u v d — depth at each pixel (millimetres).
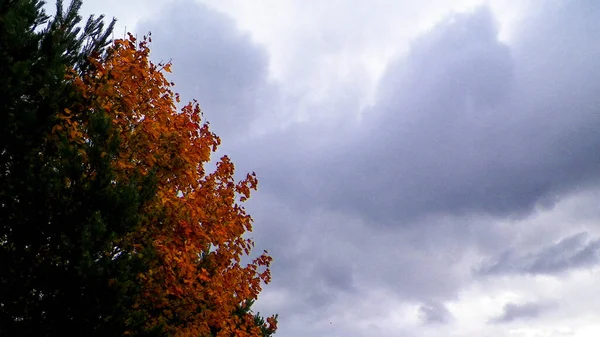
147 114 12391
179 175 12586
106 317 9445
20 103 10375
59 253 9258
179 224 12055
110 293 9188
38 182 9484
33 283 9266
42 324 8977
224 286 13109
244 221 13914
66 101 11328
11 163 10477
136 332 10039
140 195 10656
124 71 12070
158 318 11461
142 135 11859
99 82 12031
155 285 11523
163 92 12898
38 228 9500
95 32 13891
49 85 10836
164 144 12398
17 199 9812
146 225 11586
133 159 12094
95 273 8969
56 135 10961
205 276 12258
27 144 10422
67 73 11906
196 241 12211
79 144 11039
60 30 12047
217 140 13836
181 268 11688
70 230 9414
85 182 10039
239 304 14234
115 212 9758
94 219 9203
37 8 12195
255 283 14117
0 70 10438
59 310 9078
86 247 9078
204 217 12656
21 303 9273
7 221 9781
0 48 10836
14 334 8812
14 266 9320
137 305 11281
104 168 9977
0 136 10109
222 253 13219
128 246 11164
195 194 12859
